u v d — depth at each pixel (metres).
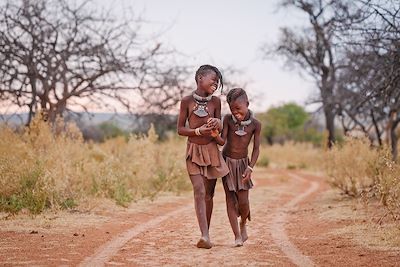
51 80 17.12
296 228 9.43
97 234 8.38
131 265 6.39
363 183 13.69
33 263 6.34
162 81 18.88
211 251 7.27
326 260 6.61
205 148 7.68
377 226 8.77
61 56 16.98
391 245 7.36
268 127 66.44
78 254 6.90
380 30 10.38
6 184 10.68
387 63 12.09
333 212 10.96
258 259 6.74
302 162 34.31
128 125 20.53
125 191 12.86
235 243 7.68
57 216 9.91
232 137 7.81
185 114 7.74
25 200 10.33
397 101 14.24
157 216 10.81
